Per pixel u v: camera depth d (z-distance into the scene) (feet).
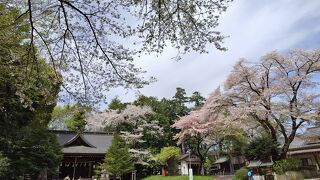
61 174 120.16
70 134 129.59
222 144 152.05
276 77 84.64
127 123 140.67
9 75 28.19
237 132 109.91
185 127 111.45
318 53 77.36
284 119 83.15
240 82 85.66
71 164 122.52
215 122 100.83
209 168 164.04
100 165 110.52
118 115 138.00
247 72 83.41
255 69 83.87
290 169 78.38
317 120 80.94
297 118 78.38
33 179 75.82
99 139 135.33
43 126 67.56
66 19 22.57
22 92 29.19
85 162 122.52
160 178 106.63
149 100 166.40
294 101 78.89
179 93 173.17
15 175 63.16
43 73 26.58
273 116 80.38
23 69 26.58
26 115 53.88
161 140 149.18
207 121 106.73
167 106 170.19
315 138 98.32
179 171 141.90
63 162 118.62
